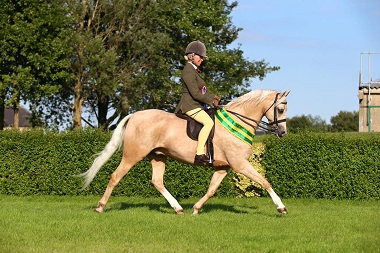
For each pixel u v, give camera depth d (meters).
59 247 7.26
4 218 9.49
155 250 7.15
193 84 9.85
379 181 14.05
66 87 31.36
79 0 30.20
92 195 14.64
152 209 11.15
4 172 14.70
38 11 27.08
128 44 31.16
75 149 14.69
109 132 15.09
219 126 9.97
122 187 14.53
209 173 14.43
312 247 7.41
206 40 32.16
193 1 32.66
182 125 10.01
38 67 26.92
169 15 32.16
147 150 10.05
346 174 14.14
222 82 33.41
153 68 31.70
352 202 13.76
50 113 33.78
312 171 14.27
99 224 8.88
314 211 11.27
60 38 27.86
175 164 14.35
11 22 27.27
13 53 27.20
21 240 7.67
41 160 14.74
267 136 14.92
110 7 30.70
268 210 11.44
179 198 14.38
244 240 7.88
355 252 7.17
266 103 10.02
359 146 14.16
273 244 7.58
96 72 29.31
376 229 8.83
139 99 31.50
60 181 14.68
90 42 28.62
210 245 7.48
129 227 8.66
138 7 31.34
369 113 46.31
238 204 13.27
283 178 14.41
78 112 30.47
